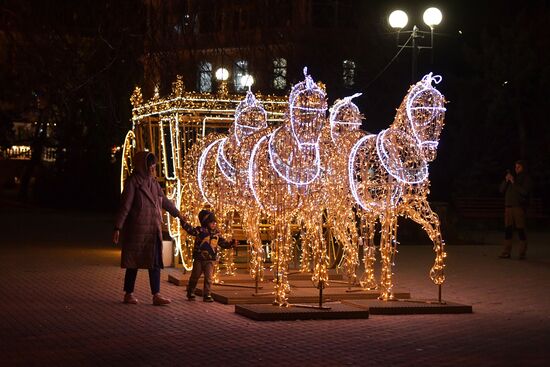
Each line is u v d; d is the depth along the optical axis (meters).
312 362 9.49
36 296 14.19
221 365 9.31
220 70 25.59
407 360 9.66
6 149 49.78
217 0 25.59
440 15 23.86
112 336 10.85
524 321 12.34
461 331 11.49
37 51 24.80
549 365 9.52
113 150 42.25
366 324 11.93
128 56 24.53
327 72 30.25
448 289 15.74
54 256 21.02
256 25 26.05
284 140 12.66
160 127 19.34
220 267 17.70
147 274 17.38
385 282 13.63
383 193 13.39
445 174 38.94
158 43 24.36
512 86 40.72
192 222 16.52
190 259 16.84
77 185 45.38
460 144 40.31
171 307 13.20
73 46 24.97
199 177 15.91
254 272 15.56
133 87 25.56
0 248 23.09
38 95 31.31
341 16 31.72
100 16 24.48
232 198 15.23
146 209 13.39
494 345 10.58
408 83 34.00
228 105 18.53
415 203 13.43
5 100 37.25
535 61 40.75
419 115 13.02
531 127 41.78
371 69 32.12
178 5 24.50
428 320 12.34
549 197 38.38
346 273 15.88
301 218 15.10
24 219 36.38
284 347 10.27
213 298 13.98
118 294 14.53
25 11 24.27
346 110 14.65
